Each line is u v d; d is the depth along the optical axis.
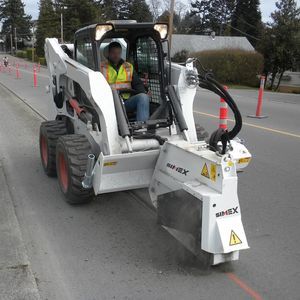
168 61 5.57
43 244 4.65
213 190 3.95
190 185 4.09
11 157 8.19
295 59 41.88
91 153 5.38
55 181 6.74
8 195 6.11
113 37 5.82
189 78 5.36
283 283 3.96
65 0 83.25
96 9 84.25
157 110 5.56
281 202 5.96
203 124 11.84
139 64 6.16
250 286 3.91
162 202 4.71
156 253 4.48
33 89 21.97
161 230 5.02
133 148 5.12
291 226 5.19
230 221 3.91
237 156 4.99
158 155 5.08
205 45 56.97
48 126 6.79
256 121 12.46
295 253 4.53
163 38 5.54
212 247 3.89
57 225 5.14
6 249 4.50
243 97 20.44
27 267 4.14
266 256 4.45
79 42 6.00
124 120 5.04
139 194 6.15
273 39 41.91
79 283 3.91
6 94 19.52
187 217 4.20
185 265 4.24
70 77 5.98
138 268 4.18
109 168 5.00
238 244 3.88
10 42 134.38
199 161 4.13
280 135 10.31
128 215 5.46
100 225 5.16
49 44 7.06
